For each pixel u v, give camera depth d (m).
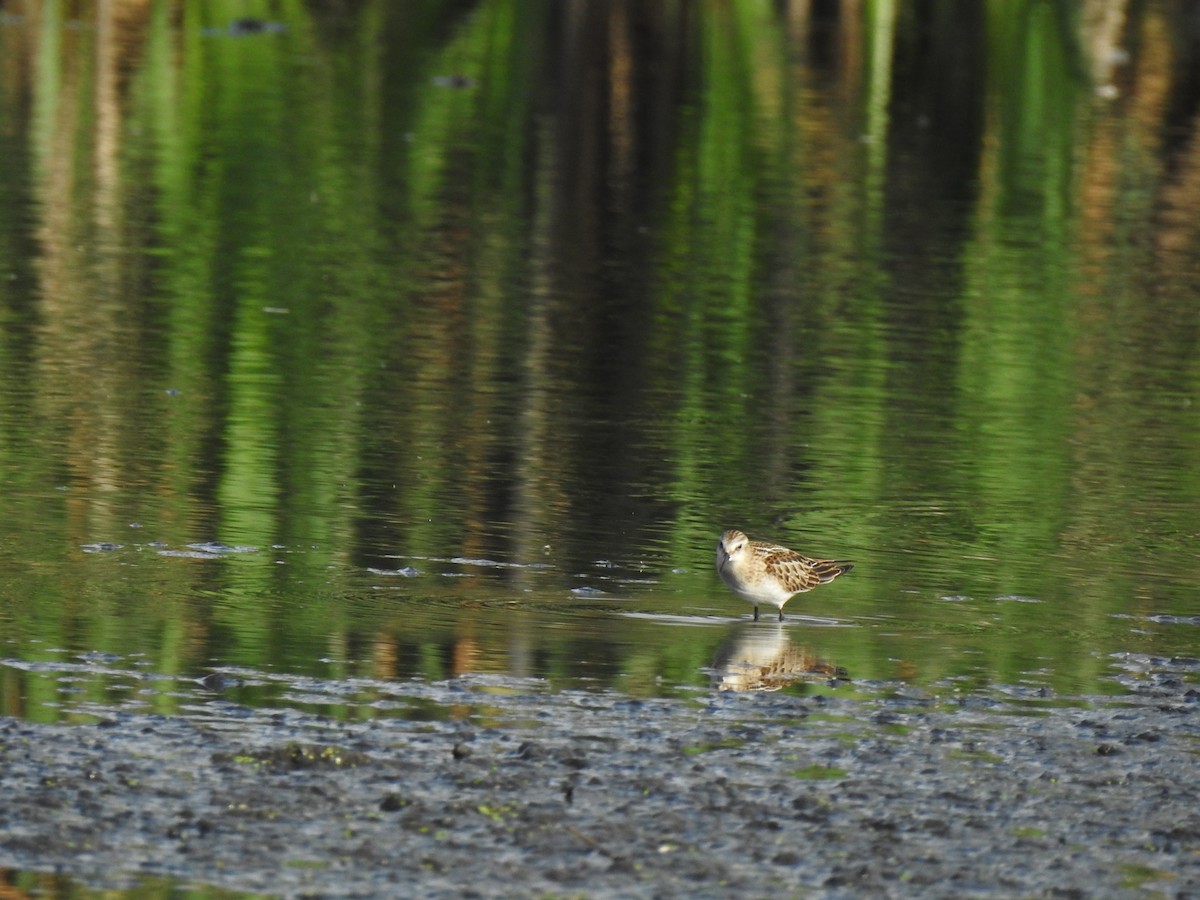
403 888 7.47
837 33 46.09
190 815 8.08
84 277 23.39
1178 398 19.77
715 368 20.33
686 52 43.59
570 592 12.34
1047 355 21.50
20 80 37.88
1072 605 12.53
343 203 29.05
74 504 14.17
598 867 7.70
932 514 15.12
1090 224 29.66
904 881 7.66
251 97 37.50
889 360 21.02
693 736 9.32
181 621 11.23
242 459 15.87
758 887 7.57
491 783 8.54
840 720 9.70
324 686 9.98
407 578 12.52
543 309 22.86
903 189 31.64
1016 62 43.34
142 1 46.62
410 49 43.44
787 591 11.86
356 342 20.83
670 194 30.64
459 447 16.66
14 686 9.75
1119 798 8.65
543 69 41.50
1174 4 48.78
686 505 15.07
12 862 7.58
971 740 9.43
